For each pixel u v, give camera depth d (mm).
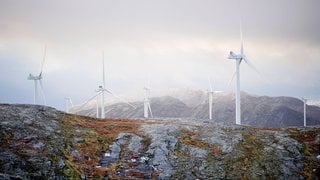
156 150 60625
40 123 62000
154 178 54312
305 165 59844
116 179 52625
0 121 59156
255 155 61219
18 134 56906
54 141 57781
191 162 58812
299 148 63938
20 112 64125
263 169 58000
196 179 54938
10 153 51562
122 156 59125
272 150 62625
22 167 49594
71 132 62375
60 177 50219
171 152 60875
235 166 58406
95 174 53062
